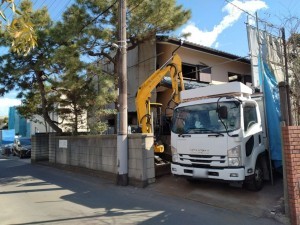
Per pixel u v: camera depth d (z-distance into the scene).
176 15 13.01
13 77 15.49
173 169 8.41
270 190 7.96
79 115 16.11
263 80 9.19
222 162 7.44
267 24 10.12
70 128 16.95
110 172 11.44
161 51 15.85
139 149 9.68
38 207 7.63
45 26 13.82
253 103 8.44
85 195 8.86
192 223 5.98
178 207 7.16
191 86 14.66
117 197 8.45
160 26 13.20
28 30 2.81
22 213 7.11
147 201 7.85
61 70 14.38
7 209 7.55
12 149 28.50
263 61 9.66
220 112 7.64
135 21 12.53
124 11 10.48
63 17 12.68
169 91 15.18
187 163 8.08
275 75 9.98
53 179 12.27
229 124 7.54
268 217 6.17
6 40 11.98
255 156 7.86
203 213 6.62
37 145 19.98
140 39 13.91
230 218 6.22
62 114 16.64
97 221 6.31
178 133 8.40
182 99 9.22
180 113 8.59
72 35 11.86
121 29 10.39
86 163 13.24
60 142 16.02
